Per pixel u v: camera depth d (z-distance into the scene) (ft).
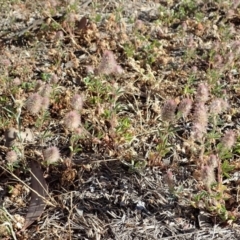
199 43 2.27
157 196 1.61
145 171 1.68
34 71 2.11
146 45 2.23
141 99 1.97
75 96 1.65
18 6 2.50
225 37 2.21
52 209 1.58
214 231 1.52
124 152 1.72
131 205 1.59
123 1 2.55
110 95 1.95
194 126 1.59
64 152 1.75
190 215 1.56
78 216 1.56
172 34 2.33
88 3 2.54
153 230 1.53
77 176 1.66
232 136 1.55
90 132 1.82
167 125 1.69
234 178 1.66
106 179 1.65
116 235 1.51
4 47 2.25
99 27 2.37
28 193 1.63
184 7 2.52
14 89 1.96
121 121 1.82
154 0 2.59
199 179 1.61
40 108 1.70
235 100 1.97
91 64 2.13
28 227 1.54
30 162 1.70
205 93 1.64
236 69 2.11
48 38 2.29
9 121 1.83
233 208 1.57
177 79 2.06
